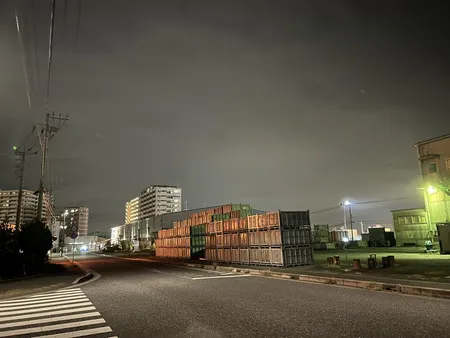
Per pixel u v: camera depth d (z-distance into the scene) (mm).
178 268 24031
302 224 20906
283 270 17594
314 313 7785
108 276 19609
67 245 132125
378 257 24734
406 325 6582
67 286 15328
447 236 25047
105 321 7660
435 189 33031
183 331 6562
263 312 8016
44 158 32156
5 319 8383
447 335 5887
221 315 7828
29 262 22547
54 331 7008
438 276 12727
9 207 109562
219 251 26656
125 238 118250
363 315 7492
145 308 9000
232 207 31938
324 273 15367
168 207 181500
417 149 35344
